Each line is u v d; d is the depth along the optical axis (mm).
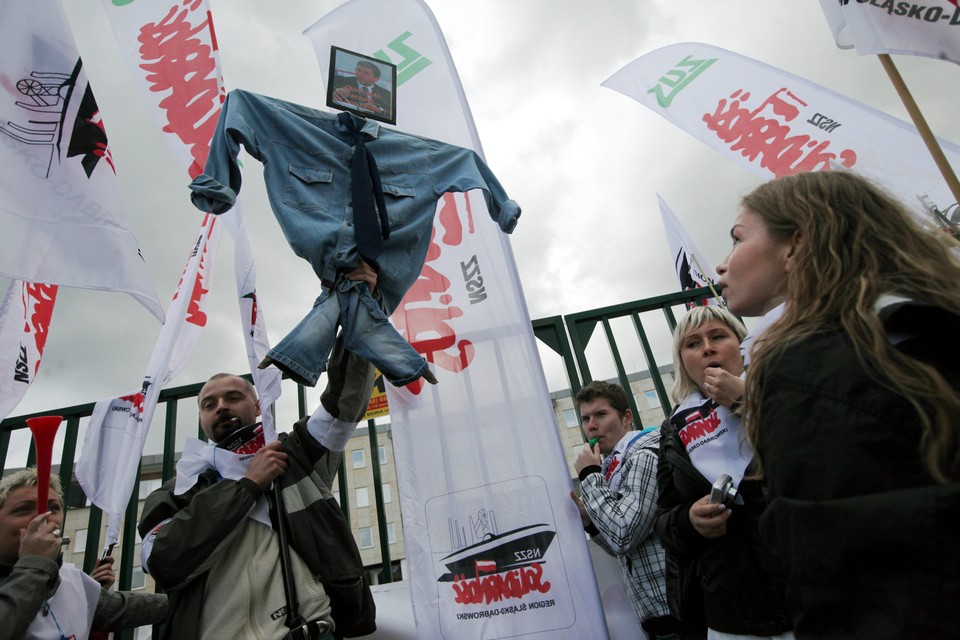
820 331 840
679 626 2232
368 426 3377
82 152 2332
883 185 1084
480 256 3141
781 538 756
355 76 2461
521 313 2971
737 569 1781
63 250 2168
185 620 2053
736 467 1849
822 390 765
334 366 2375
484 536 2643
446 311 3082
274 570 2160
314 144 2250
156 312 2309
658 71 4023
